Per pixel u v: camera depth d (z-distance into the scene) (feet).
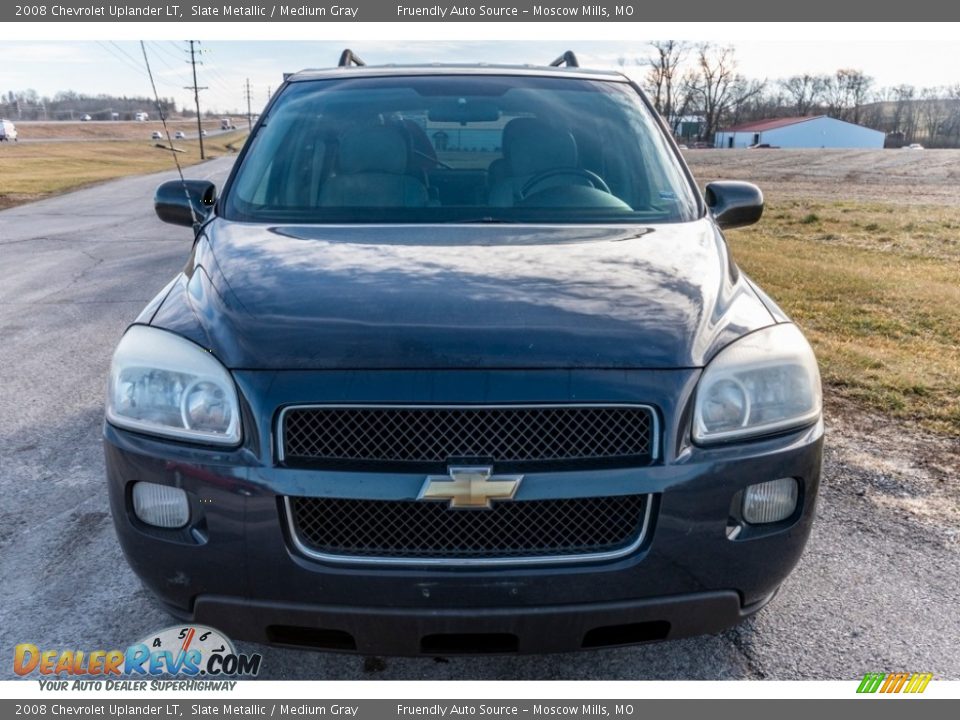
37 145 247.50
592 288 7.91
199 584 7.05
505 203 10.45
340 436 6.78
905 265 35.86
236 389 6.95
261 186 10.78
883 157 160.97
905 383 17.57
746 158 160.86
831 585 10.10
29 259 36.58
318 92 12.18
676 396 6.92
